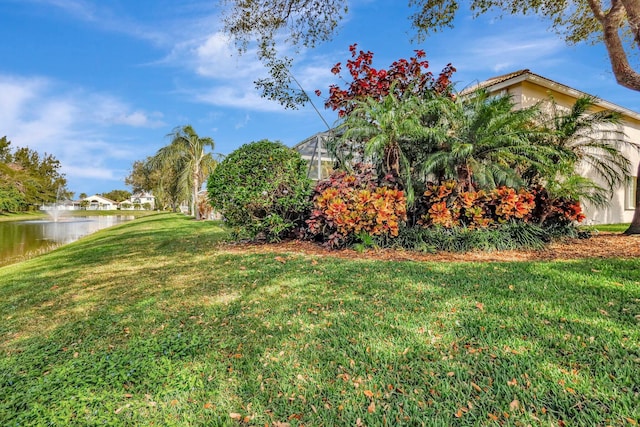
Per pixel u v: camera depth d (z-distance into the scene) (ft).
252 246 24.39
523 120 22.31
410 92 29.40
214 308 11.57
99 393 6.93
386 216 19.67
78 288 15.24
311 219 22.27
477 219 21.26
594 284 12.19
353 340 8.59
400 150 21.85
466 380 6.74
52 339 9.78
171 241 30.60
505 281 12.94
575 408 5.81
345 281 13.66
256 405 6.36
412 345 8.18
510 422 5.59
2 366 8.27
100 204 250.98
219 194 24.13
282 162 23.89
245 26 31.19
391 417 5.84
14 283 17.15
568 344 7.82
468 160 21.75
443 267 15.49
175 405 6.47
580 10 31.48
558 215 24.85
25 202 134.31
